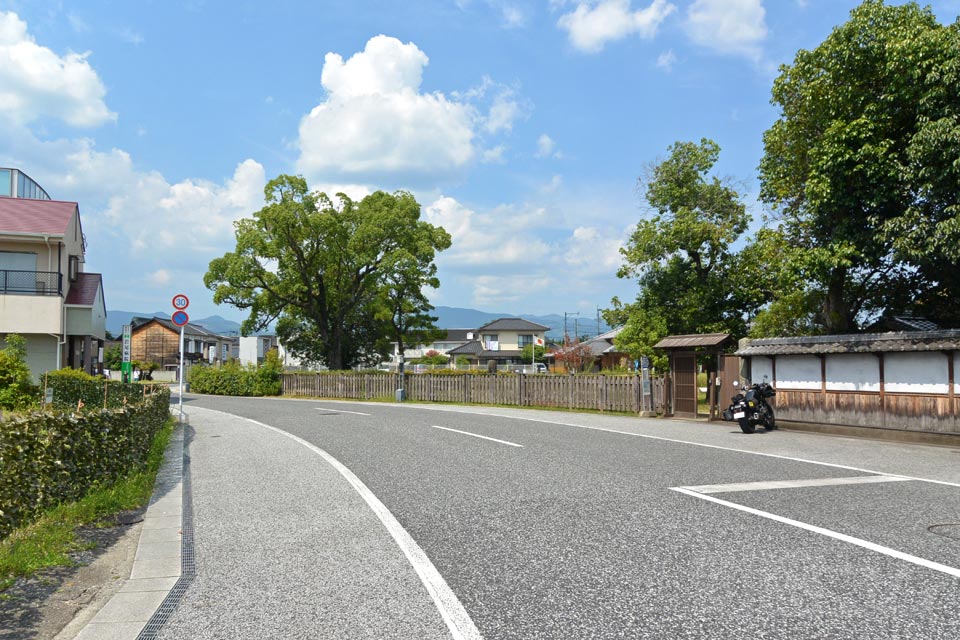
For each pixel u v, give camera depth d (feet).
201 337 225.35
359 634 11.62
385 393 94.48
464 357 228.02
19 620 12.73
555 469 28.35
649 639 11.12
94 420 22.86
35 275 77.20
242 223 111.34
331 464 30.91
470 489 24.22
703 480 25.41
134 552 17.33
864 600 12.67
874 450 34.71
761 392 45.24
